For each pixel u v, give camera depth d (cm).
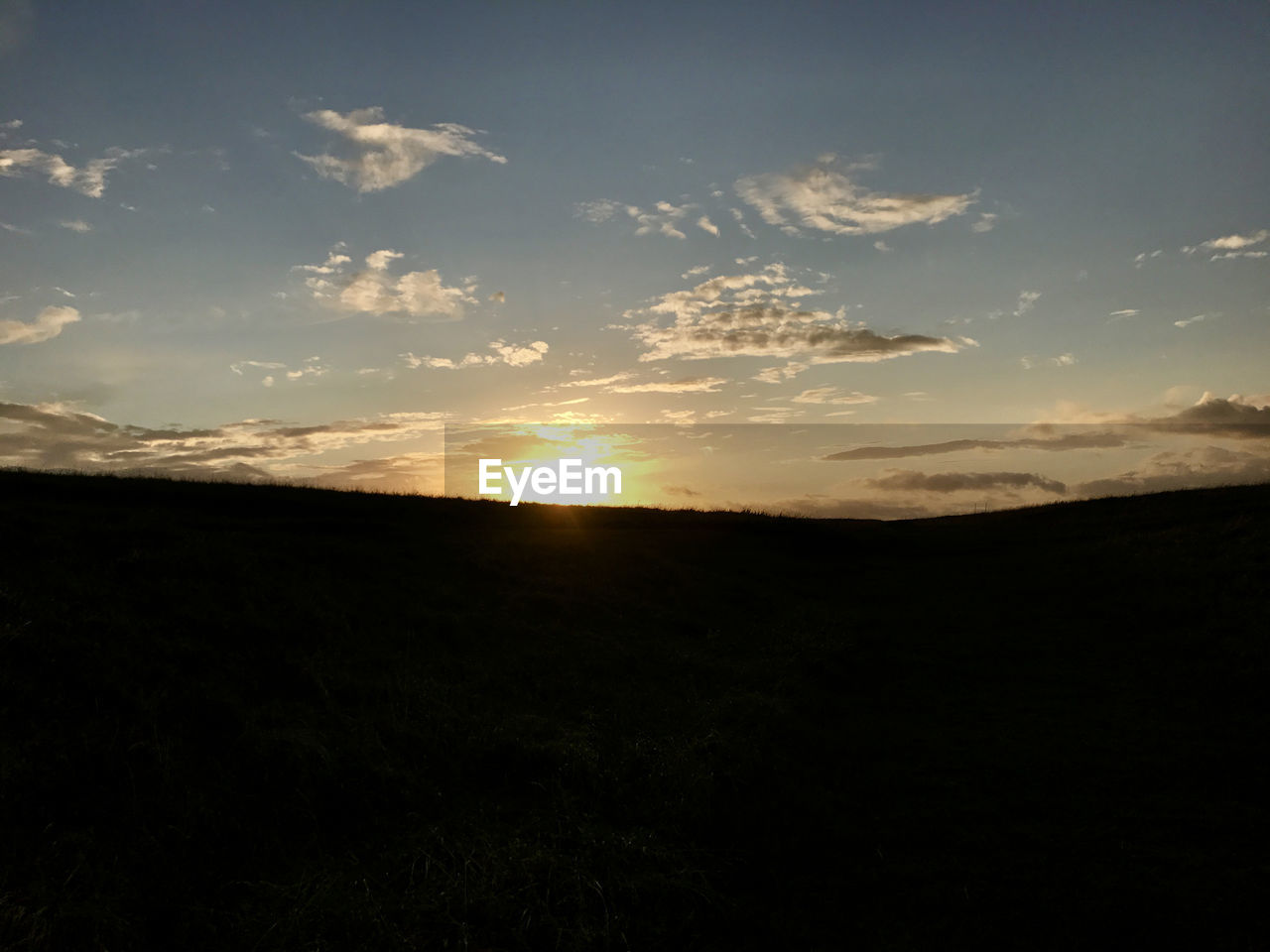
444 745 1051
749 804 980
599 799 951
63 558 1452
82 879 687
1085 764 1105
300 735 966
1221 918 714
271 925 657
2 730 870
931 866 831
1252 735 1198
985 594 2370
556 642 1658
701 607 2117
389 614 1631
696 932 712
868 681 1581
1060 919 721
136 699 987
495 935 673
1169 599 2056
